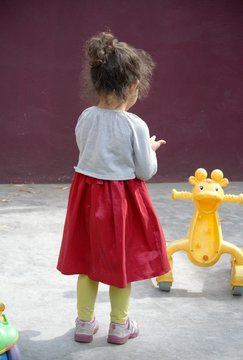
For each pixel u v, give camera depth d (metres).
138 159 4.20
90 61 4.25
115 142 4.17
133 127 4.18
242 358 4.18
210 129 9.14
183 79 9.02
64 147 8.98
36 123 8.90
